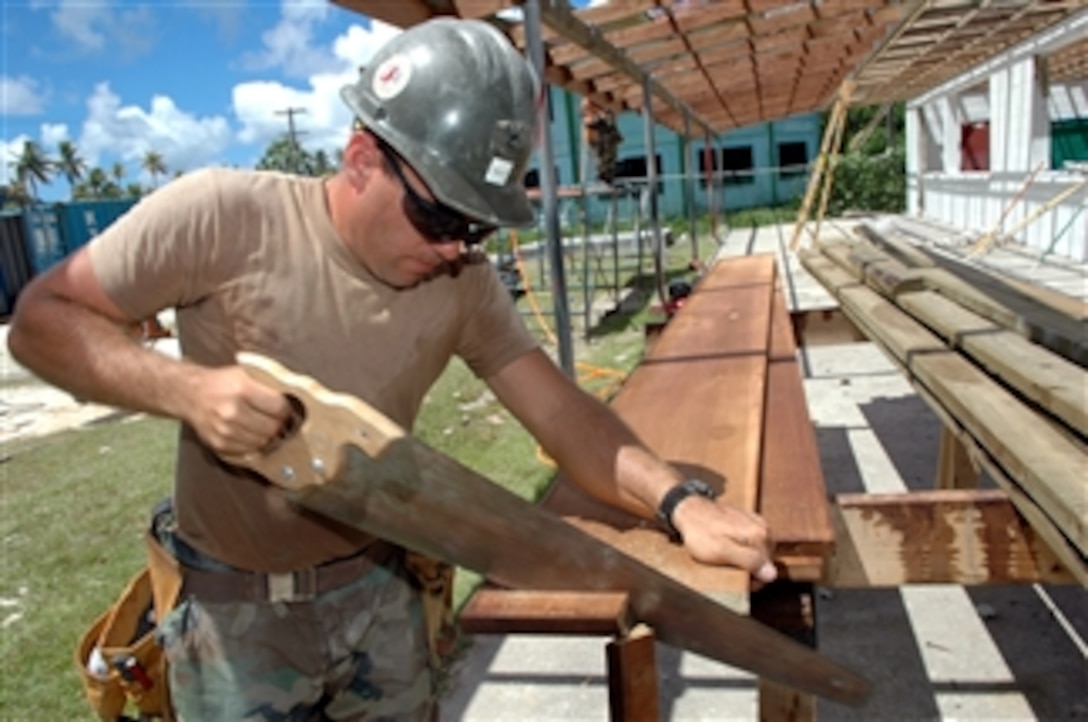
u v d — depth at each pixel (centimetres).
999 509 174
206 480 160
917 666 290
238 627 165
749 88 1213
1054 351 249
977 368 270
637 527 171
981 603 322
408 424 170
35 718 313
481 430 608
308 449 114
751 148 2972
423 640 187
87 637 204
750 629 145
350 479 114
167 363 122
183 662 169
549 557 131
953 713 265
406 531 118
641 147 2900
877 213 2366
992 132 1341
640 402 267
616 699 133
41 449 714
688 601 136
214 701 168
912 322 359
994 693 272
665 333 390
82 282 132
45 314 128
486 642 329
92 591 416
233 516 161
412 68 133
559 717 280
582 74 761
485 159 132
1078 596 321
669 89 1043
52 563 455
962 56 1229
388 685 181
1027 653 290
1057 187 1069
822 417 555
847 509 179
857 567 180
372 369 156
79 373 126
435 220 136
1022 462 174
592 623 126
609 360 812
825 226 2038
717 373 296
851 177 2423
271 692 167
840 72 1243
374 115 134
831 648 306
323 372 152
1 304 1883
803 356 728
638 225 1352
